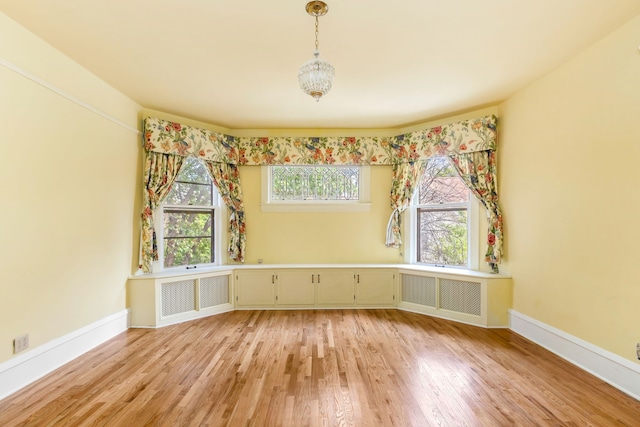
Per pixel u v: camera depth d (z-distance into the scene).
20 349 2.31
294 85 3.22
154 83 3.19
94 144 3.06
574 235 2.69
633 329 2.21
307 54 2.63
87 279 2.99
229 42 2.46
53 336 2.61
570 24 2.23
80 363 2.73
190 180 4.33
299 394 2.26
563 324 2.83
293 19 2.17
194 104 3.73
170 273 3.88
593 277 2.51
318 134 4.64
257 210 4.67
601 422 1.94
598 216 2.46
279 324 3.79
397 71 2.93
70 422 1.94
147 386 2.36
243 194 4.68
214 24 2.23
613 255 2.34
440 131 4.13
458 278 3.85
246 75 3.01
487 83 3.20
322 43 2.47
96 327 3.11
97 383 2.40
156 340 3.27
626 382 2.24
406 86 3.25
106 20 2.20
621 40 2.26
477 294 3.72
